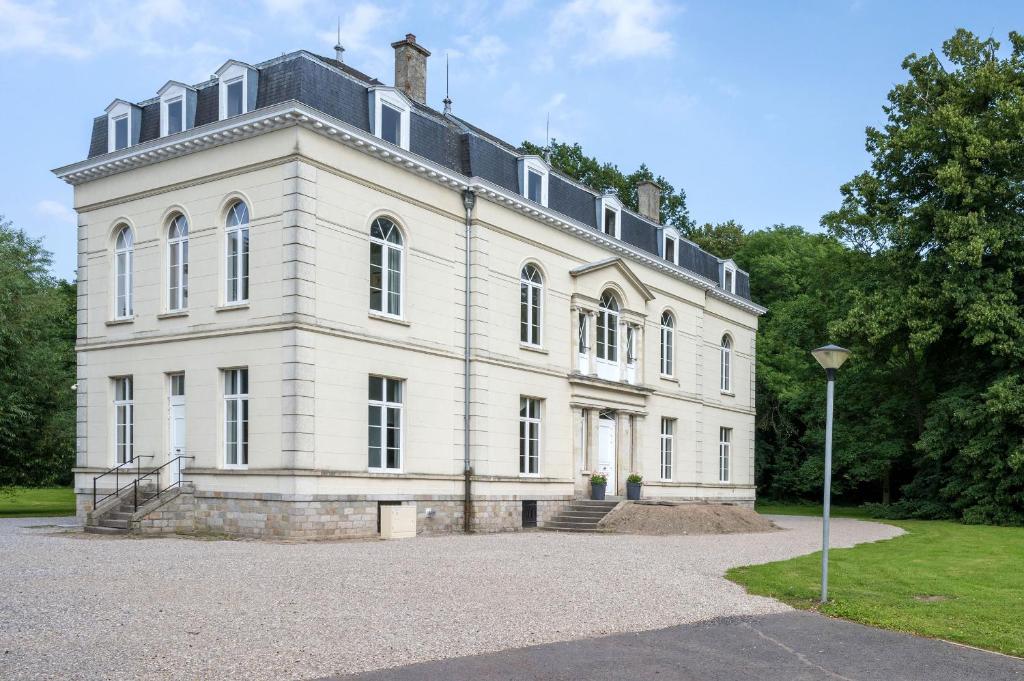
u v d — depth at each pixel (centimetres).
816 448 5066
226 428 2166
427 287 2408
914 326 3338
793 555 1923
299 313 2039
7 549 1681
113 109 2466
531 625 1076
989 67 3450
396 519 2192
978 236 3206
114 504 2184
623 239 3253
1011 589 1479
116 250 2444
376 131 2278
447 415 2452
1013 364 3247
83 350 2470
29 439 3067
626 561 1719
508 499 2595
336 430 2114
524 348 2711
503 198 2614
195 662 850
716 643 1038
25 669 812
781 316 4844
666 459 3528
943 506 3706
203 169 2236
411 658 906
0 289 3028
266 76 2175
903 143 3466
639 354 3259
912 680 917
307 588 1250
